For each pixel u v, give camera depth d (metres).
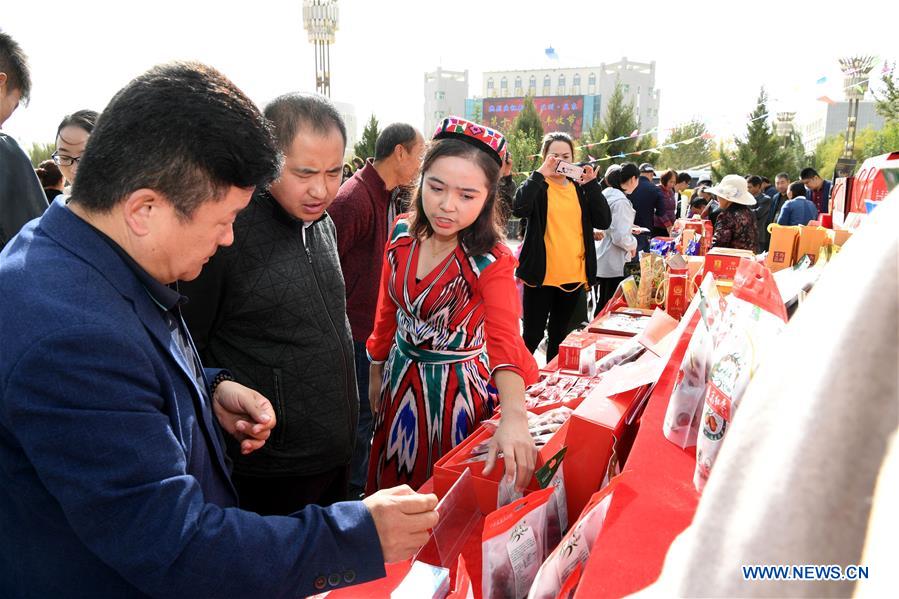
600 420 1.25
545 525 1.08
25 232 0.82
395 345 1.87
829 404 0.32
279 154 0.86
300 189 1.48
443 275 1.64
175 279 0.87
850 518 0.31
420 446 1.77
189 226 0.79
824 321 0.34
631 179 6.05
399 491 0.90
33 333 0.68
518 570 0.97
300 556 0.78
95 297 0.74
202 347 1.52
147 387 0.76
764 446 0.34
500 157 1.53
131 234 0.79
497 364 1.47
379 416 1.91
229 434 1.18
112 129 0.75
